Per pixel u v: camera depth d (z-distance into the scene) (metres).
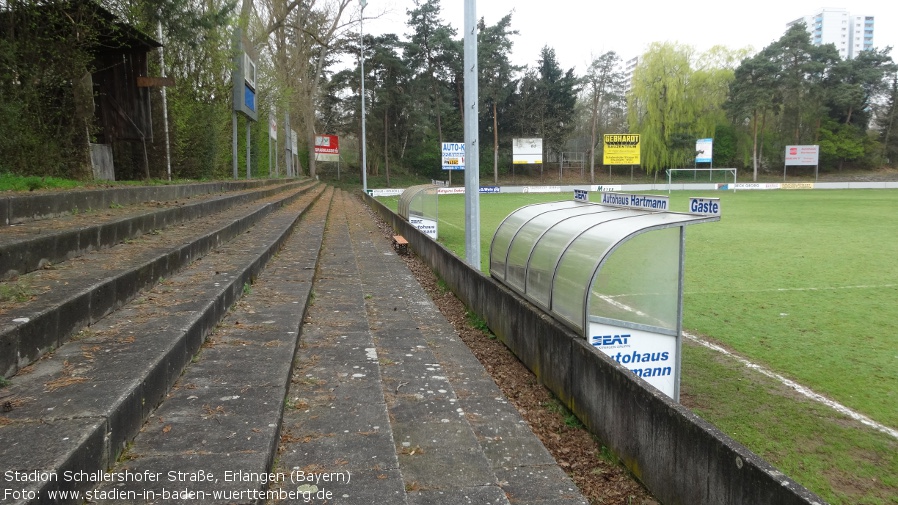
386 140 62.41
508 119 68.50
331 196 37.72
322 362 5.13
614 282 5.20
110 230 6.47
